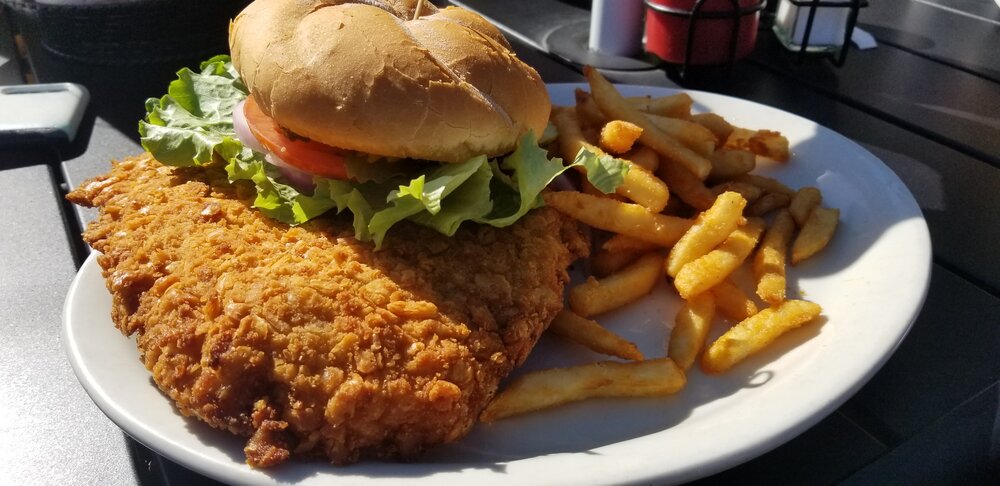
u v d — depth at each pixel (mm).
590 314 258
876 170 306
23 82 463
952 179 325
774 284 251
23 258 281
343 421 183
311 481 175
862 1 451
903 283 236
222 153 262
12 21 554
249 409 188
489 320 209
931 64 459
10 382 223
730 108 375
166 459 195
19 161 355
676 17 439
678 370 223
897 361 220
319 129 222
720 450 177
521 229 245
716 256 255
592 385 219
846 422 198
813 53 472
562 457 183
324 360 190
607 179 260
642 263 276
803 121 354
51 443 200
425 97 220
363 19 231
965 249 273
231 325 194
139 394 204
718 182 318
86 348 220
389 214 223
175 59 447
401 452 194
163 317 204
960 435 190
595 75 310
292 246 224
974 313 239
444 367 194
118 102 423
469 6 584
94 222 250
